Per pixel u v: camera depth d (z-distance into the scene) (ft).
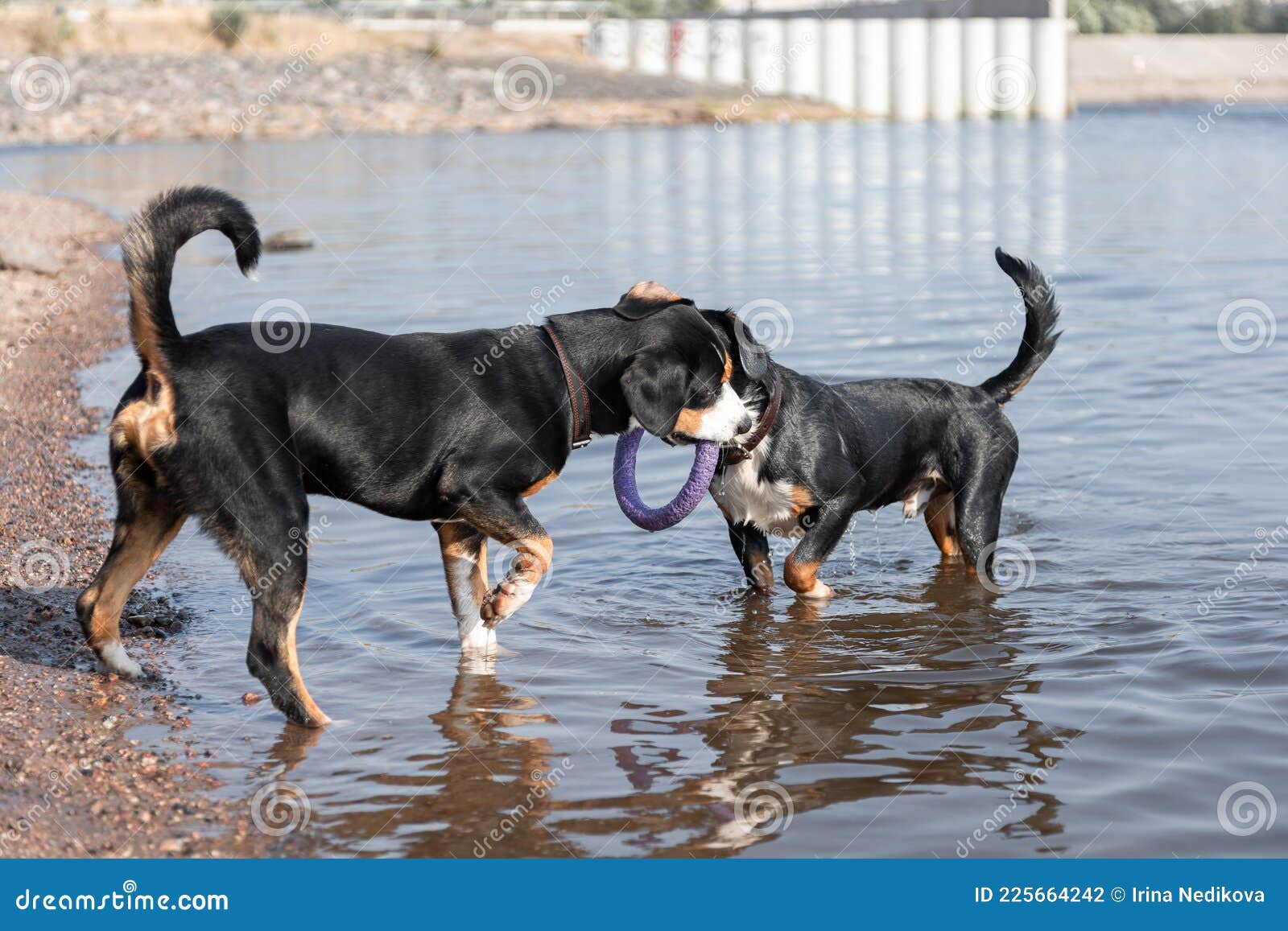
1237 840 12.62
